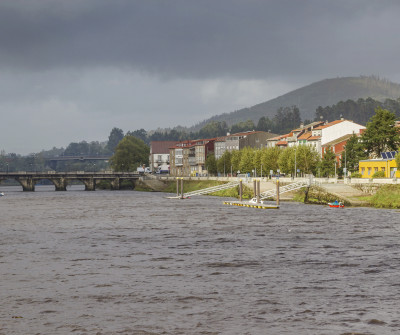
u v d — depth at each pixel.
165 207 142.25
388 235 77.50
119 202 168.38
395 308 41.25
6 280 50.53
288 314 40.03
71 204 161.12
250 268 55.09
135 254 63.97
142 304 42.66
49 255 63.91
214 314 40.09
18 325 37.97
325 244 69.94
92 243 73.56
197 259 60.31
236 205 147.12
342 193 137.75
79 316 39.78
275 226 90.88
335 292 45.59
